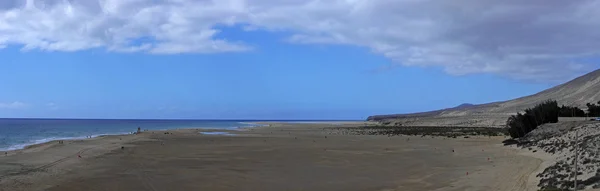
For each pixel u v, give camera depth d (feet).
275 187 79.61
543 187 68.69
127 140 195.31
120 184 80.07
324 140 204.95
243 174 92.68
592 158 79.66
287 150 146.10
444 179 86.22
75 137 251.19
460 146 163.94
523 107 503.20
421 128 352.69
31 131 344.69
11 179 81.97
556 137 133.90
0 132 320.70
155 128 433.89
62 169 95.50
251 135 255.91
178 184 81.05
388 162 113.29
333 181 85.56
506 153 130.31
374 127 412.36
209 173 93.20
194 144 173.78
